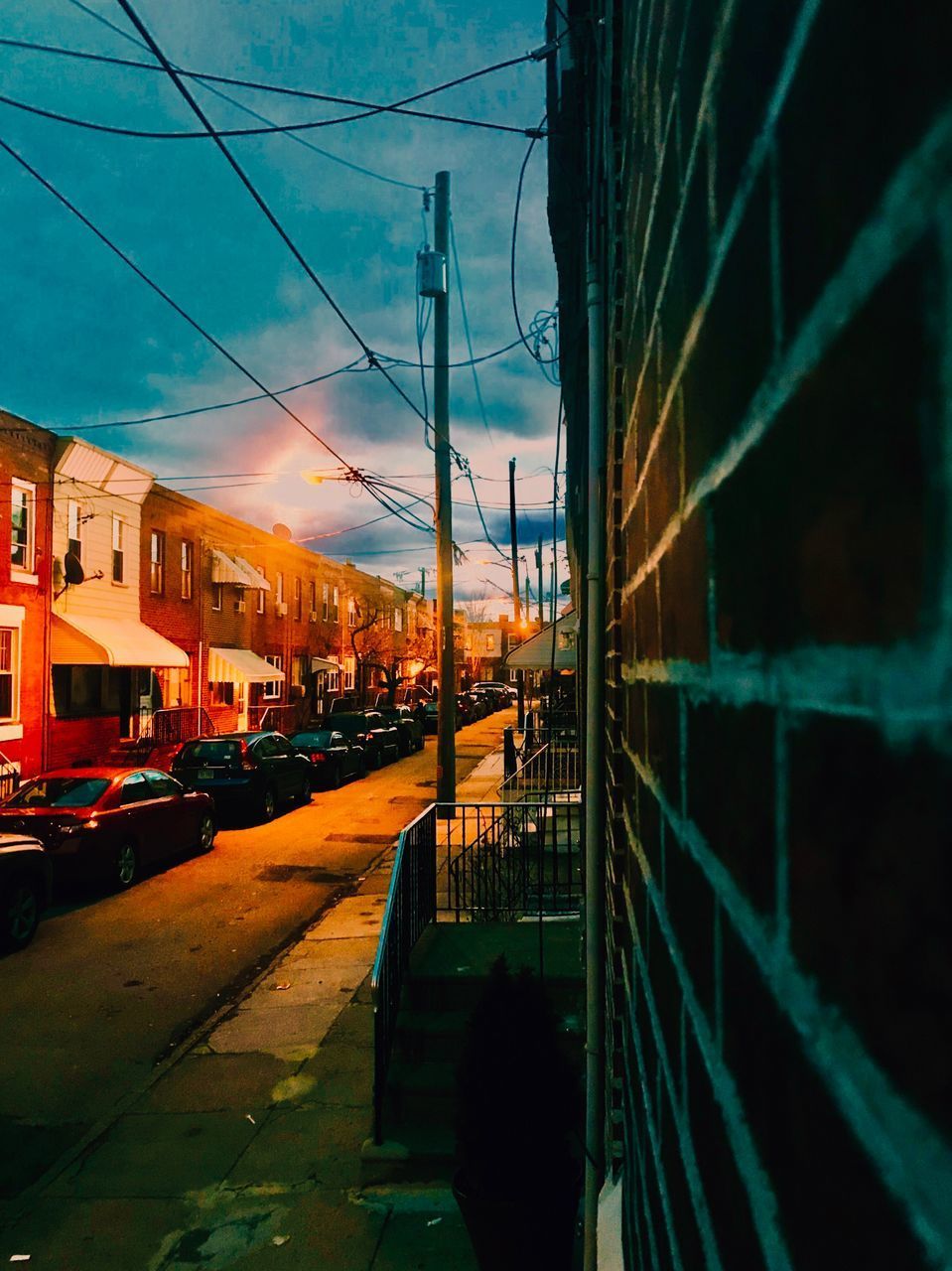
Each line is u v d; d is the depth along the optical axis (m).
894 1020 0.36
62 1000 6.97
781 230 0.55
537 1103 3.13
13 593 16.28
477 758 28.00
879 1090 0.38
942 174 0.31
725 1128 0.75
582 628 5.83
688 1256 0.96
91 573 18.75
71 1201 4.24
